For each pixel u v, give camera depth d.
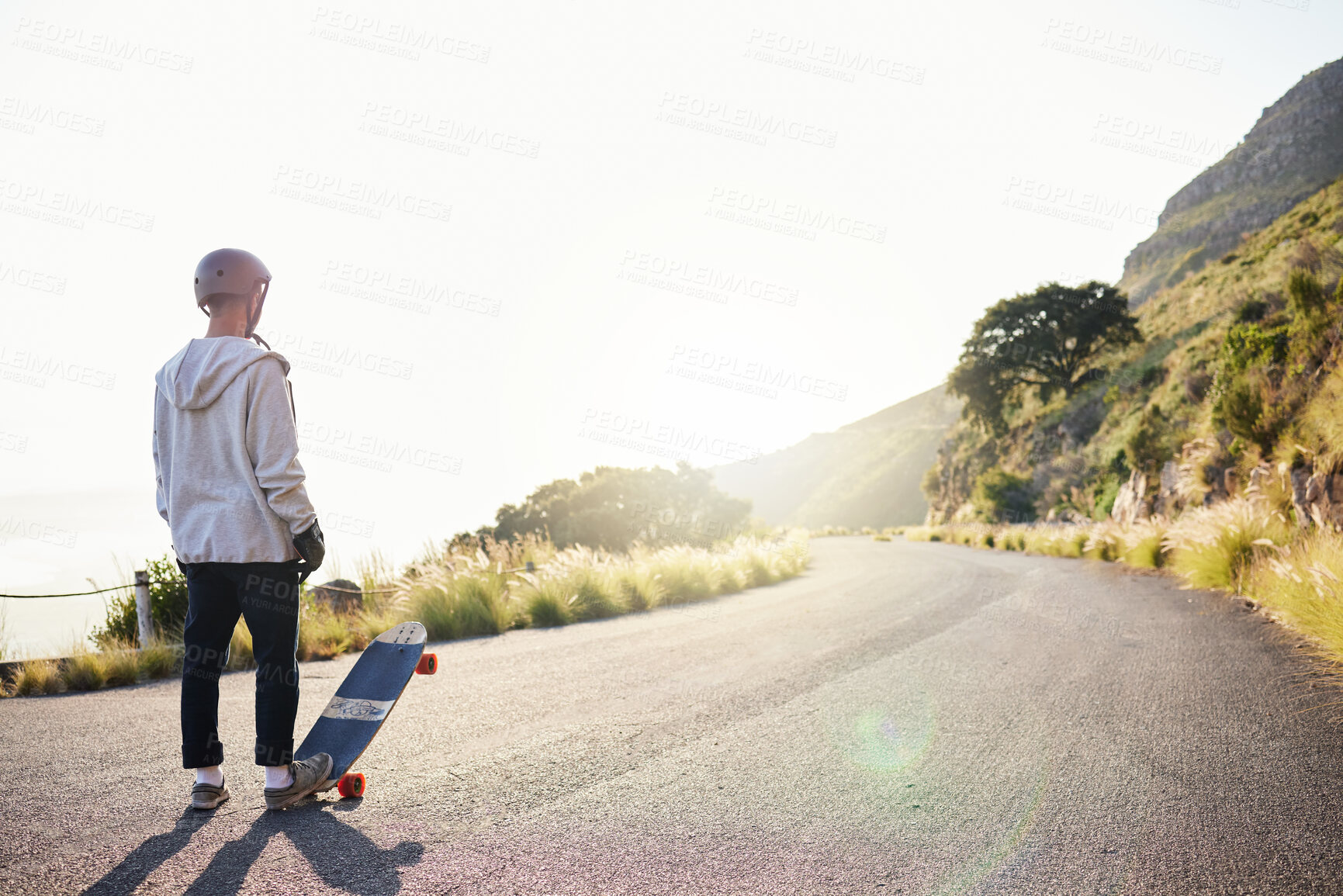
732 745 3.34
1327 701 3.94
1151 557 11.90
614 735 3.52
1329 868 2.10
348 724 2.76
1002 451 41.56
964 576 12.03
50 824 2.32
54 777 2.85
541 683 4.78
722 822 2.43
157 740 3.46
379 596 8.81
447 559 9.91
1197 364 22.89
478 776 2.90
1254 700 4.01
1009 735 3.46
